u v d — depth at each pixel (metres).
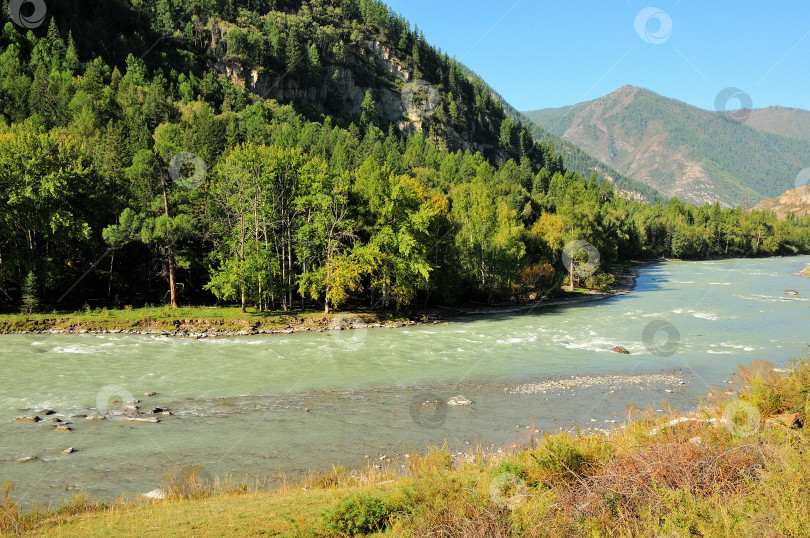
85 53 160.00
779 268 123.88
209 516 12.75
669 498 9.16
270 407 27.09
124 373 33.38
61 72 132.00
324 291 59.53
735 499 8.98
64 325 47.31
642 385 31.42
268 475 18.56
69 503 15.28
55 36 149.38
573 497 10.00
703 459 10.42
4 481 17.70
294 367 36.22
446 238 67.19
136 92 135.00
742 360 37.75
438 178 135.12
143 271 59.75
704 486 9.63
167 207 54.91
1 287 52.97
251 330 49.75
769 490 8.89
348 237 58.75
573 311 64.50
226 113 154.75
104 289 59.84
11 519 12.79
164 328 48.72
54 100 108.06
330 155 127.00
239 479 18.14
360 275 60.47
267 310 55.94
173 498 15.24
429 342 45.94
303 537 10.84
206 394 29.41
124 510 14.09
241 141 114.44
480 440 22.16
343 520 11.12
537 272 75.62
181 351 40.69
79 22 170.12
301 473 18.81
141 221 54.03
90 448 21.02
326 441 22.17
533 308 67.94
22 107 105.00
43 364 34.81
